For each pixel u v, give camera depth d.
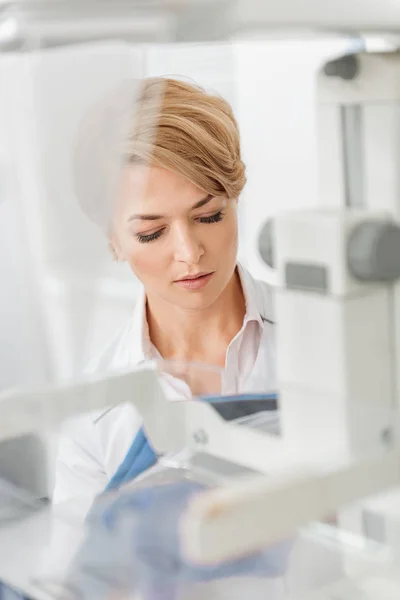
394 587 0.44
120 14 0.45
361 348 0.54
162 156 0.74
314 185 1.58
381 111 0.61
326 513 0.43
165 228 0.77
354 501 0.44
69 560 0.47
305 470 0.44
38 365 0.53
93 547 0.46
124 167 0.56
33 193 0.49
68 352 0.53
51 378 0.54
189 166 0.75
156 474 0.55
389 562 0.46
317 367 0.55
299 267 0.54
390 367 0.56
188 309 0.83
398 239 0.53
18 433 0.54
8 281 0.51
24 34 0.46
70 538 0.48
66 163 0.49
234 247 0.83
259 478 0.43
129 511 0.47
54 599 0.45
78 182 0.50
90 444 0.61
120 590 0.44
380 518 0.48
